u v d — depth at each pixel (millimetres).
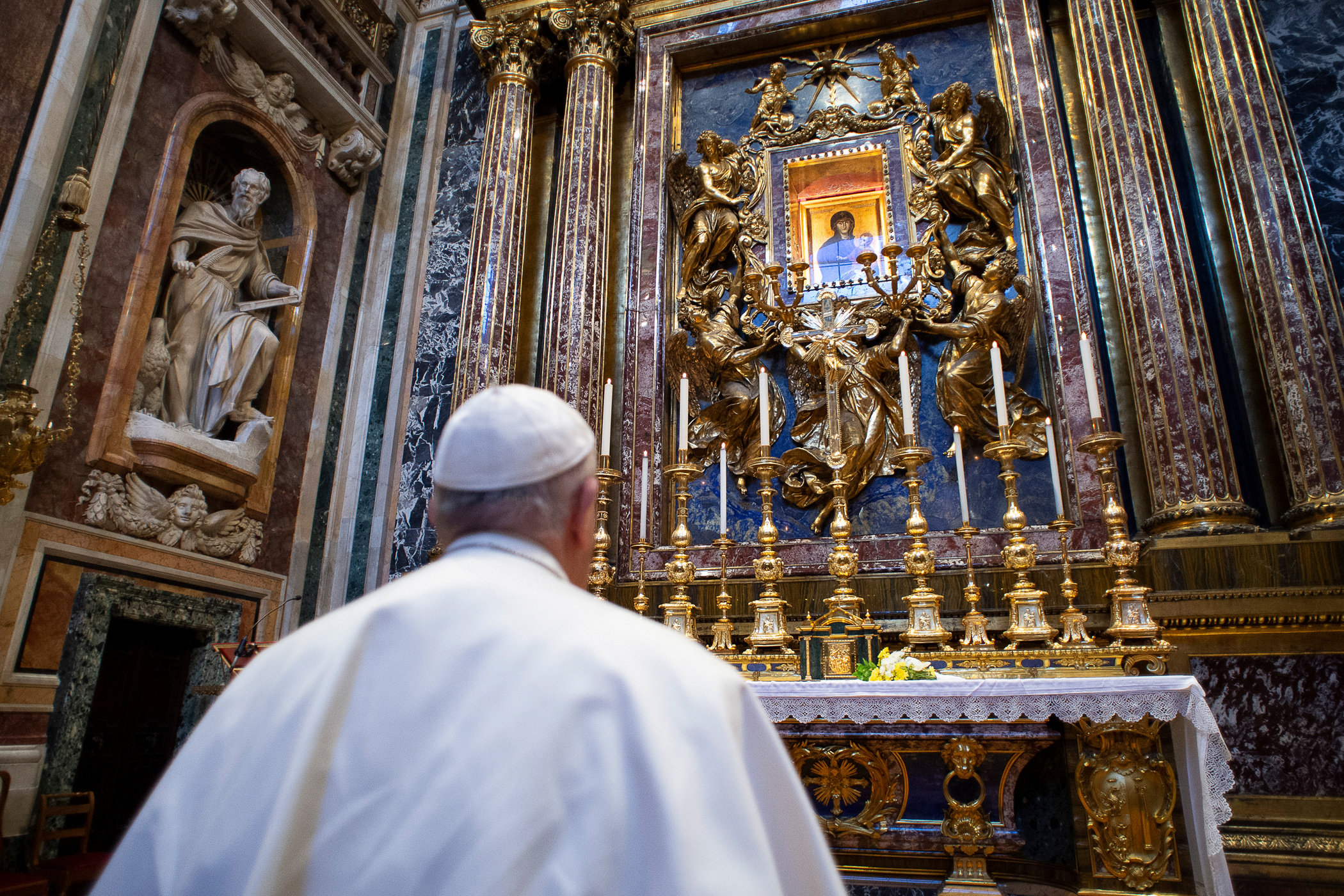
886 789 3656
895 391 6078
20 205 4836
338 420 7355
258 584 6383
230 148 7070
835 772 3730
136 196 5746
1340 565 4293
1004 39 6594
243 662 4844
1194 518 4836
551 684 751
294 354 6938
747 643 5543
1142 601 3900
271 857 673
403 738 737
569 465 1015
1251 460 5148
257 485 6422
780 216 6848
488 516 969
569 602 857
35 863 4242
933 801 3615
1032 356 5891
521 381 6945
